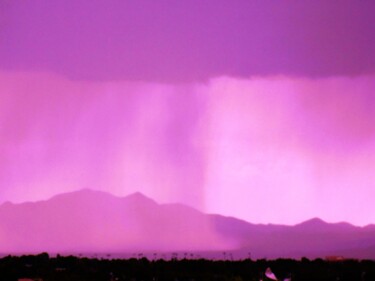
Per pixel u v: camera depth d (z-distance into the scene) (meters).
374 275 132.00
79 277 135.50
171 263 163.88
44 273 138.88
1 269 137.88
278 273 143.75
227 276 140.25
